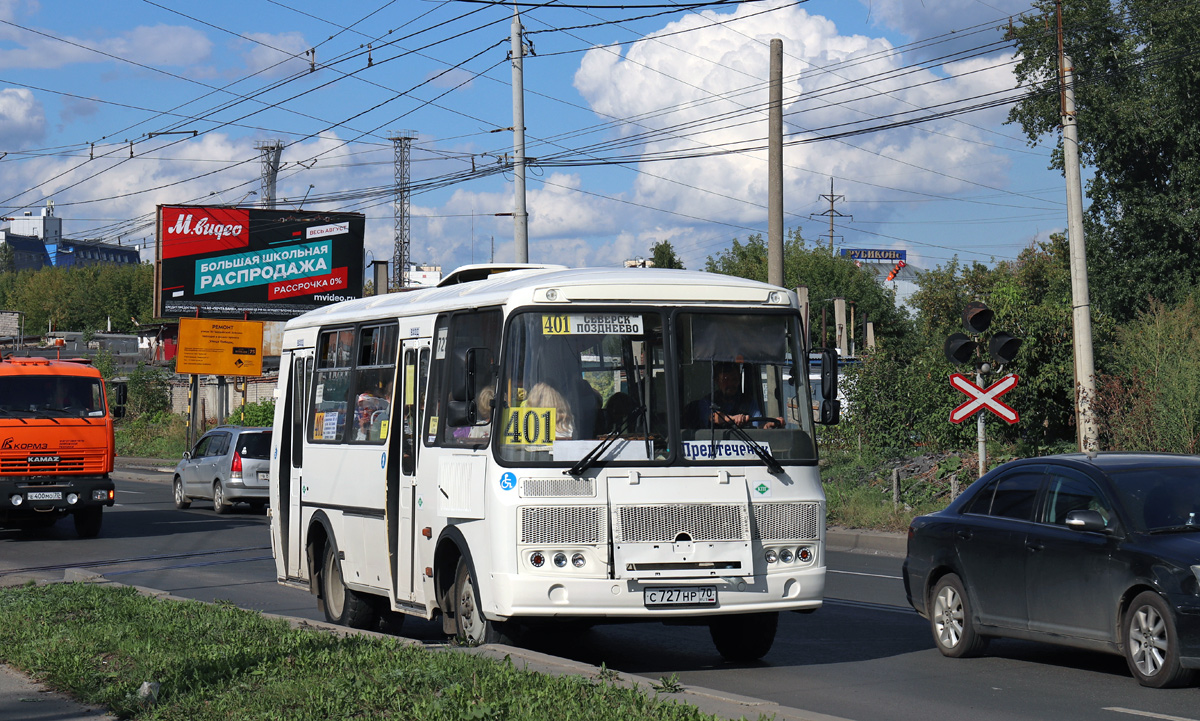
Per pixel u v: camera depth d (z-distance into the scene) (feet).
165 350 243.19
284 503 42.52
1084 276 65.82
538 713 20.97
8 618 34.73
